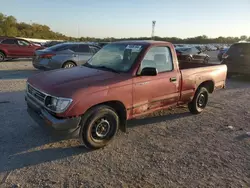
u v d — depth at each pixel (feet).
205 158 11.60
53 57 31.94
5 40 49.55
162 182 9.55
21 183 9.13
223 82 20.61
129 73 12.77
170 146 12.78
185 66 21.65
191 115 18.26
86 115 11.22
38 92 11.73
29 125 14.51
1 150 11.48
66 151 11.78
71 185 9.14
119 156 11.50
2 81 27.91
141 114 13.67
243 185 9.55
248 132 15.14
